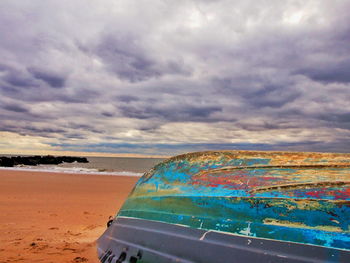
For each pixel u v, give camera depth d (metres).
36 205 7.37
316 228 1.99
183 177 2.95
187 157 3.15
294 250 1.95
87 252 3.51
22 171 19.14
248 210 2.30
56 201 8.05
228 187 2.55
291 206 2.17
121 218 3.30
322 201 2.11
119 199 8.77
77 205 7.57
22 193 9.29
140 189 3.33
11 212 6.42
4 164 30.16
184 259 2.32
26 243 4.02
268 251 2.02
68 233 4.70
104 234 3.58
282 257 1.95
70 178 14.75
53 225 5.32
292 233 2.03
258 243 2.09
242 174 2.64
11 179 13.42
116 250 2.97
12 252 3.56
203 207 2.53
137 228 2.90
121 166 37.28
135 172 22.72
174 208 2.73
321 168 2.46
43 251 3.60
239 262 2.06
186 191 2.76
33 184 11.76
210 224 2.39
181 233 2.49
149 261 2.53
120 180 14.36
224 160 2.88
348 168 2.39
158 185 3.10
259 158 2.77
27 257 3.35
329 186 2.24
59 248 3.73
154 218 2.82
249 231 2.18
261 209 2.25
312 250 1.90
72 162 50.09
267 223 2.16
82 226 5.26
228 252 2.15
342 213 2.00
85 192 10.01
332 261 1.80
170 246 2.47
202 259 2.23
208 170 2.85
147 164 46.41
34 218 5.90
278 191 2.32
